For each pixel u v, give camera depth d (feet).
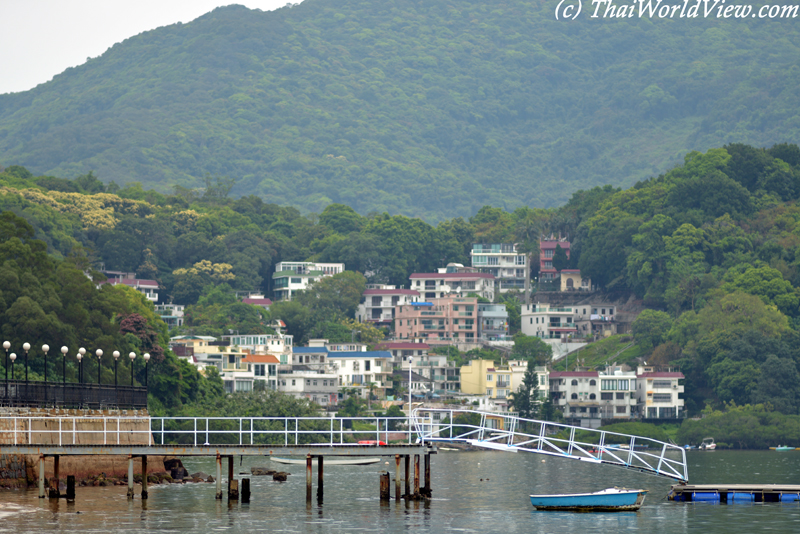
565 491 505.25
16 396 403.95
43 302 609.83
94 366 626.64
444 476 610.24
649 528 353.10
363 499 429.79
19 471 401.49
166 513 366.63
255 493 447.01
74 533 320.29
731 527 355.77
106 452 372.17
